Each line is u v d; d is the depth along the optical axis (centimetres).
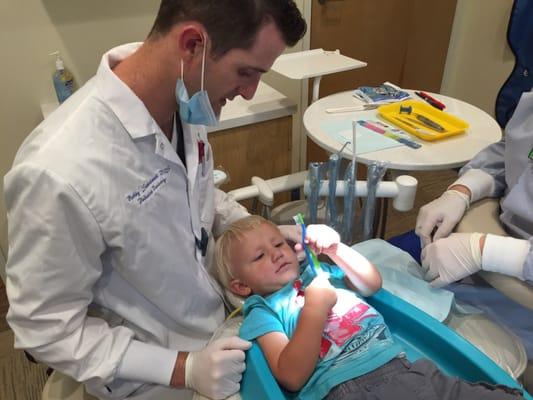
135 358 86
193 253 99
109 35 166
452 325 106
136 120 81
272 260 107
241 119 158
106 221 77
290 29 77
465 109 158
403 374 88
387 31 257
